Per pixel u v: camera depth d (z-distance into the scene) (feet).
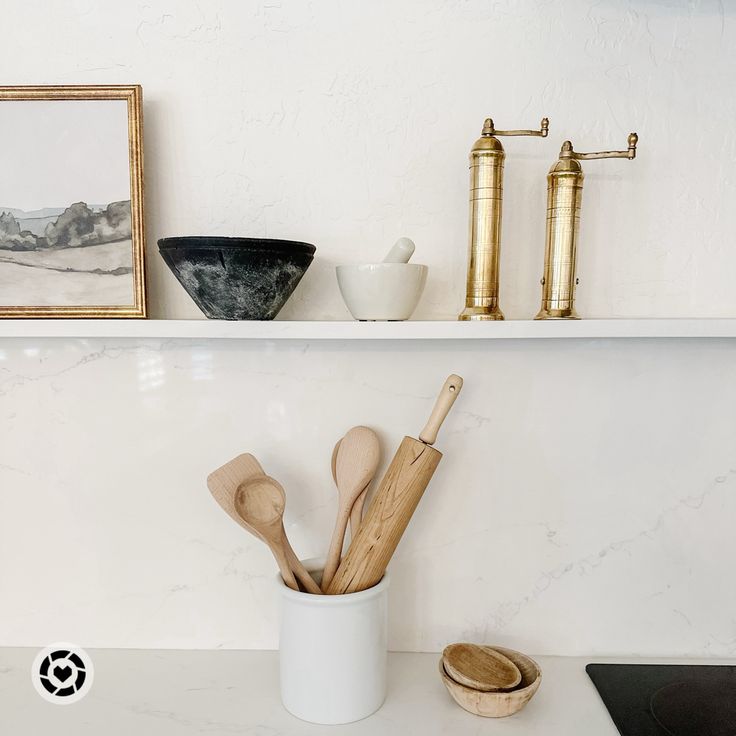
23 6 2.63
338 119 2.69
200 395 2.82
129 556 2.89
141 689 2.63
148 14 2.64
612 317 2.76
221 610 2.92
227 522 2.88
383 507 2.48
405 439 2.51
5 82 2.66
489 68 2.66
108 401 2.82
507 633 2.89
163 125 2.68
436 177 2.71
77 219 2.60
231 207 2.72
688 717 2.41
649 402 2.79
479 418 2.81
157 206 2.71
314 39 2.65
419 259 2.74
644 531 2.85
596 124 2.68
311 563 2.77
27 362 2.80
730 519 2.84
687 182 2.71
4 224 2.59
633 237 2.73
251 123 2.69
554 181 2.51
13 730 2.35
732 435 2.80
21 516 2.88
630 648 2.89
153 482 2.86
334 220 2.73
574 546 2.87
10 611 2.90
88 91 2.54
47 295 2.62
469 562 2.88
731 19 2.63
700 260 2.74
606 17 2.64
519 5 2.63
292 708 2.46
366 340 2.78
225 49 2.65
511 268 2.75
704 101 2.67
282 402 2.82
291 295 2.68
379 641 2.48
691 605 2.88
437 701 2.56
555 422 2.81
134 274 2.60
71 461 2.85
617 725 2.37
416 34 2.65
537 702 2.55
